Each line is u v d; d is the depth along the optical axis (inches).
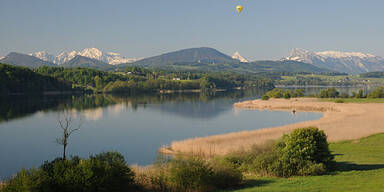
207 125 3083.2
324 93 6264.8
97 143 2194.9
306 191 661.9
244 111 4328.3
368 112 3203.7
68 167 668.1
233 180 794.8
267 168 909.8
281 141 1043.3
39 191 610.5
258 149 1056.8
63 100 6166.3
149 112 4239.7
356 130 1863.9
